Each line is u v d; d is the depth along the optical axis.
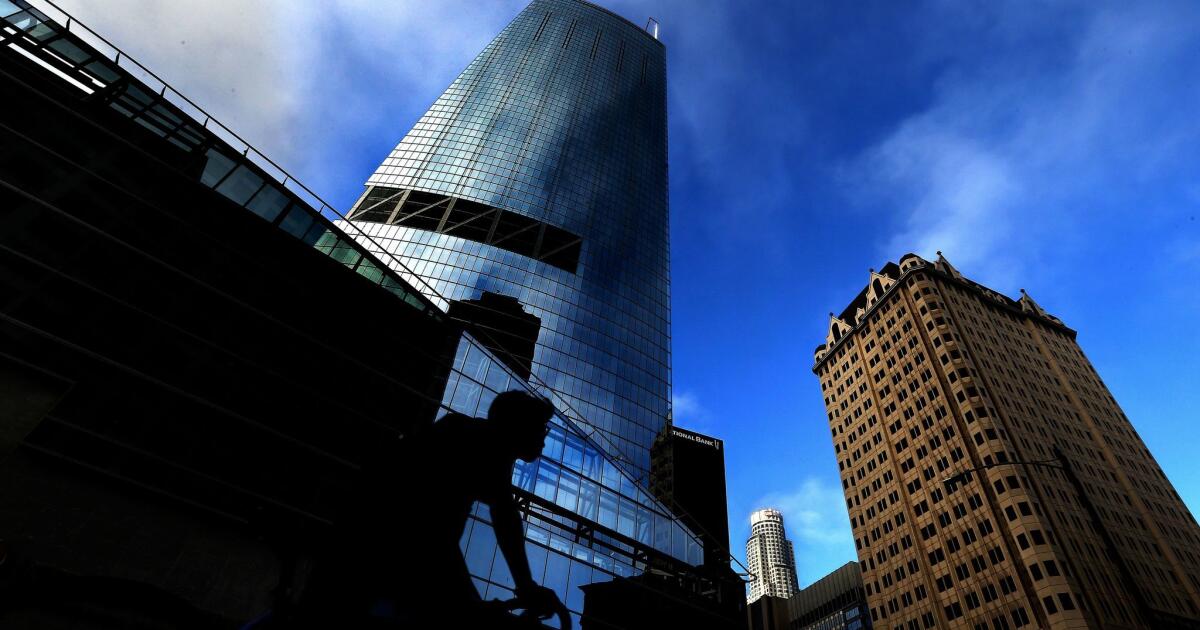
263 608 18.41
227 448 20.36
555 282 92.25
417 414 27.34
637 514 36.38
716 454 97.69
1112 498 96.69
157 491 17.83
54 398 16.84
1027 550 81.25
